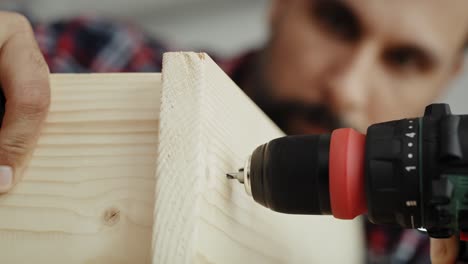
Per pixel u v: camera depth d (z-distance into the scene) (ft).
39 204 1.53
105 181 1.52
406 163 1.32
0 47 1.61
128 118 1.58
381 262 4.48
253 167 1.46
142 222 1.45
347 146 1.38
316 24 4.31
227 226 1.46
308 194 1.40
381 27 4.16
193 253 1.23
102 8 4.92
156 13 4.85
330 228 2.72
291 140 1.45
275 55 4.46
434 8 4.14
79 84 1.66
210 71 1.52
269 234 1.79
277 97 4.42
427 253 4.53
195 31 4.78
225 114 1.59
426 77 4.27
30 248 1.50
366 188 1.37
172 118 1.39
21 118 1.53
